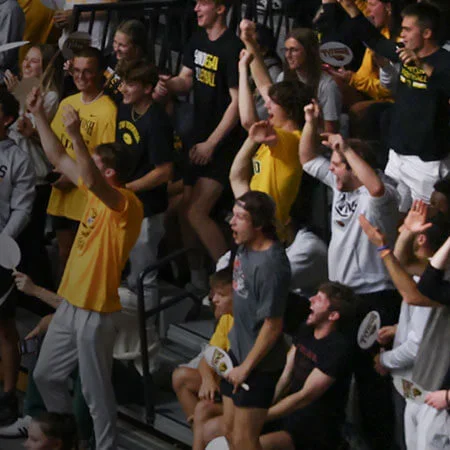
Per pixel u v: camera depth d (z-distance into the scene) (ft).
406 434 57.00
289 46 70.38
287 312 62.18
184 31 83.05
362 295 61.21
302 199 65.92
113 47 82.02
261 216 56.03
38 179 78.13
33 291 67.15
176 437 69.46
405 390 54.70
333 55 68.95
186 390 65.72
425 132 65.00
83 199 75.36
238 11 82.23
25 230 77.71
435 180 65.77
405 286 53.26
